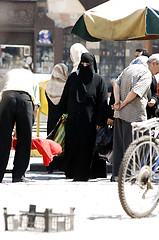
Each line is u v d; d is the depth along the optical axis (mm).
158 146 14648
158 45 59719
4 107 20844
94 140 22578
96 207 14938
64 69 25797
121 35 23422
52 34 57000
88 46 58188
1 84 21250
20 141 21141
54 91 25453
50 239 11359
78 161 22469
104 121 22344
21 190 17516
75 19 57094
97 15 23828
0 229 12297
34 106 21875
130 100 20344
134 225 13039
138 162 14133
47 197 16234
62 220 12289
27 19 56594
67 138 22656
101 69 58719
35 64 56938
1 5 56031
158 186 14547
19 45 56531
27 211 13078
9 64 56594
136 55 23422
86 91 22328
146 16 22859
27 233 11883
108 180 23344
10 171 26172
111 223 13172
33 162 28172
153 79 22078
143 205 14141
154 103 21906
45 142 21797
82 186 18406
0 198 16016
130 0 24156
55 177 24500
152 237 11859
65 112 22828
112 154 22344
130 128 20469
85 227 12633
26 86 21141
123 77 20750
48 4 56625
